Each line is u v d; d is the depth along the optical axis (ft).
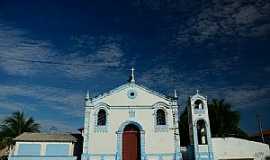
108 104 116.78
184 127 174.50
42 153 113.91
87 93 117.70
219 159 114.32
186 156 121.60
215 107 173.06
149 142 112.37
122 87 119.55
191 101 117.19
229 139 117.91
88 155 109.50
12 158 112.16
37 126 177.37
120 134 113.19
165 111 116.88
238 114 172.04
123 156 112.16
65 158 114.21
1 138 158.81
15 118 174.19
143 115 116.16
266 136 200.95
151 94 119.14
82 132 120.37
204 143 113.60
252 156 117.08
